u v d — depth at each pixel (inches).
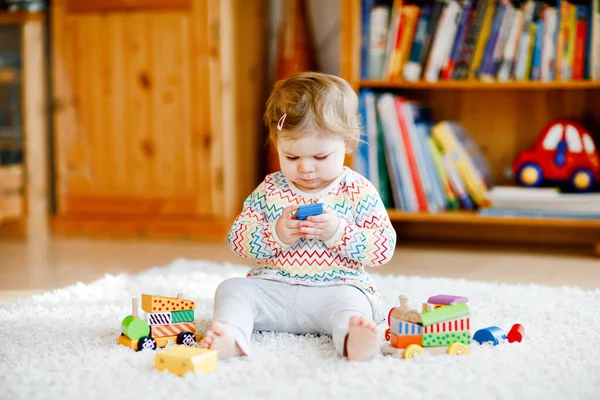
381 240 45.9
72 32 94.0
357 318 38.6
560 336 44.6
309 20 100.6
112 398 34.0
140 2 91.7
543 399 33.6
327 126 44.9
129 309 52.3
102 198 95.6
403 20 84.7
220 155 92.1
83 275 71.2
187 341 43.3
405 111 85.6
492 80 83.8
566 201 81.2
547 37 82.0
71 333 45.8
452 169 86.8
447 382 35.7
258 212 49.4
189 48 91.3
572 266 76.0
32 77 99.0
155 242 90.7
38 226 101.0
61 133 95.7
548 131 84.9
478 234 94.6
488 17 83.0
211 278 65.3
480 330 43.4
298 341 44.1
